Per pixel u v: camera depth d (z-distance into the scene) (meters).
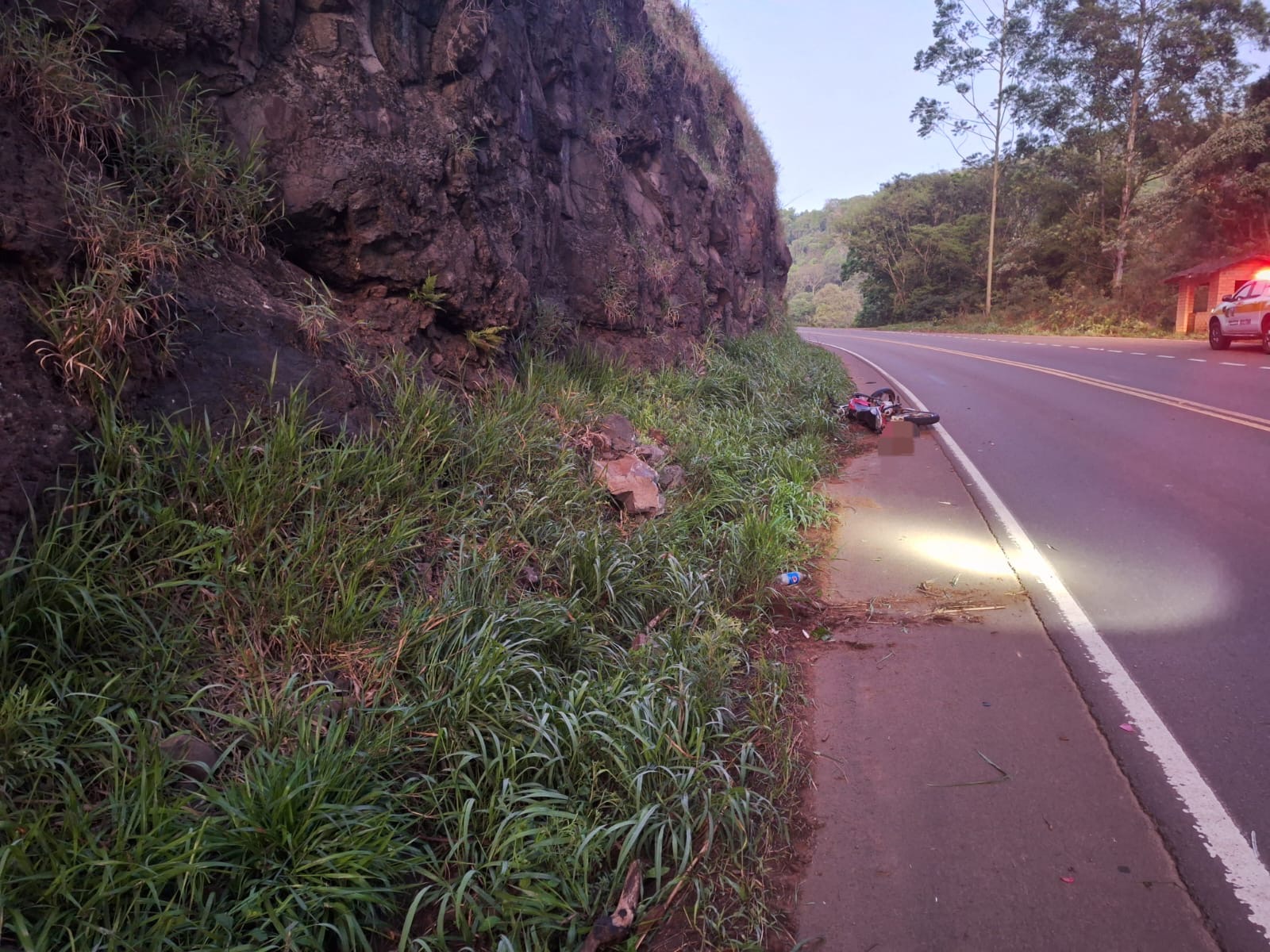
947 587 5.58
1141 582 5.43
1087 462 9.02
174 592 3.54
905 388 16.92
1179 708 3.86
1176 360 19.25
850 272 73.00
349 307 5.97
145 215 4.39
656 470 7.17
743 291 19.11
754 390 11.64
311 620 3.64
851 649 4.76
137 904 2.34
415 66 6.70
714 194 15.91
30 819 2.49
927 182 68.81
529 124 8.84
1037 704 3.98
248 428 4.33
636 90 12.27
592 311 10.16
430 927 2.70
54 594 3.10
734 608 5.21
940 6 47.91
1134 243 40.47
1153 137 42.00
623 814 3.11
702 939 2.67
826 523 7.20
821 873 2.95
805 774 3.54
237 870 2.53
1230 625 4.69
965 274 63.38
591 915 2.71
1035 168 47.25
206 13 5.15
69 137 4.14
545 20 9.56
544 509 5.38
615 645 4.32
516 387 7.00
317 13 6.00
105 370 3.69
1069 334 38.94
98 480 3.49
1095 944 2.55
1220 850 2.91
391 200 6.05
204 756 2.95
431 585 4.38
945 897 2.79
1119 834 3.03
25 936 2.12
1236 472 8.10
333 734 3.02
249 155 5.19
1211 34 39.09
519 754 3.28
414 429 5.21
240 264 5.14
